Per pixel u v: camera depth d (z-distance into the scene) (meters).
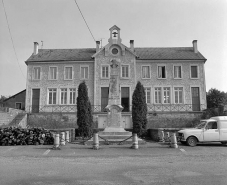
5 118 25.86
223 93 44.47
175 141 14.66
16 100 36.25
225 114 26.50
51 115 29.58
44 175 7.83
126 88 32.69
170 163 10.01
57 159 11.10
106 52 33.06
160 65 33.44
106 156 11.96
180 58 33.16
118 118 18.19
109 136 16.88
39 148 14.23
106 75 32.88
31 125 29.20
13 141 15.82
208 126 16.11
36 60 33.56
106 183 6.86
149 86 32.91
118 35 33.56
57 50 36.75
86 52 35.88
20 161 10.54
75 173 8.12
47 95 33.09
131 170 8.59
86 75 33.44
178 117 29.52
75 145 15.56
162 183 6.84
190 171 8.38
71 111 32.38
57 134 14.23
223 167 9.10
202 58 33.22
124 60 33.00
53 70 33.78
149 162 10.27
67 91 33.06
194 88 33.09
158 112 29.61
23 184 6.76
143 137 21.81
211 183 6.79
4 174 7.98
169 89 33.00
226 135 15.90
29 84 33.44
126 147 14.59
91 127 22.38
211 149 14.25
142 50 36.28
